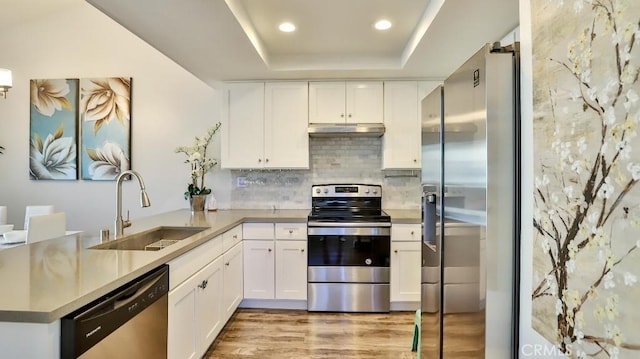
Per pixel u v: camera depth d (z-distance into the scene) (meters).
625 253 0.66
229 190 3.77
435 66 3.03
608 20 0.69
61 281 1.25
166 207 3.80
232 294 2.82
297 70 3.13
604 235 0.71
